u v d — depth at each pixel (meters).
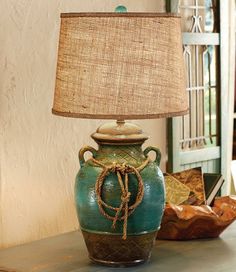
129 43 1.90
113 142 2.08
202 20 3.14
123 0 2.82
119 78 1.90
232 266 2.12
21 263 2.14
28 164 2.50
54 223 2.63
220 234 2.50
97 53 1.91
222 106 3.27
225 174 3.33
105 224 2.07
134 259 2.12
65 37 1.98
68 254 2.24
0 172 2.41
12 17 2.39
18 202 2.48
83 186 2.08
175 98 1.98
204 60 3.16
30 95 2.48
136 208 2.06
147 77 1.92
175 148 3.04
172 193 2.60
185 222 2.37
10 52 2.39
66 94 1.97
